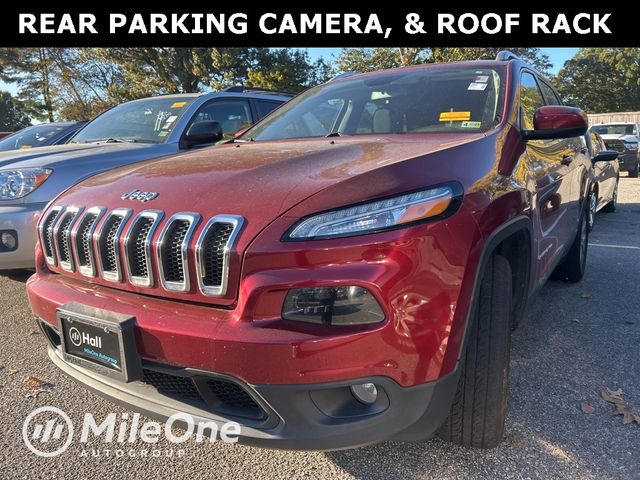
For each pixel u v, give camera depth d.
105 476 2.24
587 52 55.84
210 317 1.83
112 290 2.15
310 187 1.93
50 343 2.49
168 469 2.28
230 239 1.81
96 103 36.44
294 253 1.75
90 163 4.35
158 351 1.88
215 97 5.80
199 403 1.95
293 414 1.75
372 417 1.80
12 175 4.02
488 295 2.12
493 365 2.11
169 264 1.94
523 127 2.91
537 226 2.81
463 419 2.17
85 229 2.24
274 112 3.86
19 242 3.93
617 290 4.63
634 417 2.52
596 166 6.30
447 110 3.00
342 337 1.70
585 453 2.27
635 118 26.59
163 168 2.50
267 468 2.26
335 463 2.26
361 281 1.71
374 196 1.84
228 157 2.55
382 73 3.72
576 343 3.46
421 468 2.20
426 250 1.79
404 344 1.74
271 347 1.70
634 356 3.24
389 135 2.85
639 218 8.73
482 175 2.15
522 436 2.39
